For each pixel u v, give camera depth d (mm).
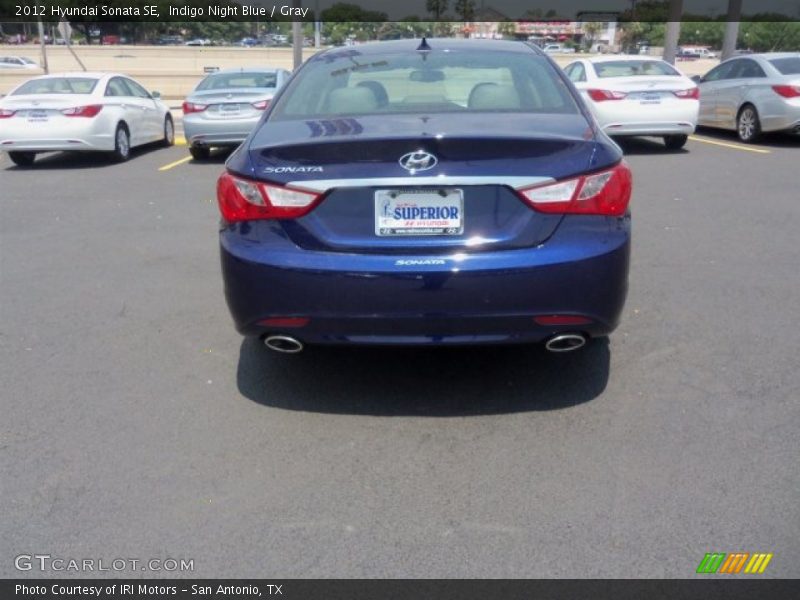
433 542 3021
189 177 11258
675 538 3004
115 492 3371
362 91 4406
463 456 3596
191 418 3994
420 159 3547
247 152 3840
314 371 4500
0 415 4043
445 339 3650
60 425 3938
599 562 2891
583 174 3580
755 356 4574
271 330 3760
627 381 4289
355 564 2916
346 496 3318
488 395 4164
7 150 12328
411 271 3531
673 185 9750
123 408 4109
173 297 5832
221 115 12617
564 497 3273
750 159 11773
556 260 3537
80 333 5152
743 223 7707
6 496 3350
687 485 3330
